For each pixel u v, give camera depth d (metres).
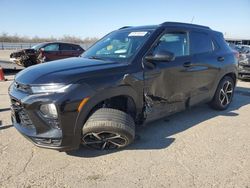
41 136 3.17
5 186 2.88
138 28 4.48
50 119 3.12
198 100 4.94
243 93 7.81
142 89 3.77
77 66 3.52
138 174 3.15
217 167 3.32
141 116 3.94
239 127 4.74
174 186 2.92
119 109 3.78
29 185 2.91
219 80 5.36
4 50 32.72
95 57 4.14
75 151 3.67
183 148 3.84
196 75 4.70
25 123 3.36
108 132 3.33
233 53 5.77
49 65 3.70
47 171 3.18
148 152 3.69
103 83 3.32
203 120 5.07
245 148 3.87
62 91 3.09
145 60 3.81
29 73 3.48
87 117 3.33
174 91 4.30
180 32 4.52
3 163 3.34
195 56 4.69
